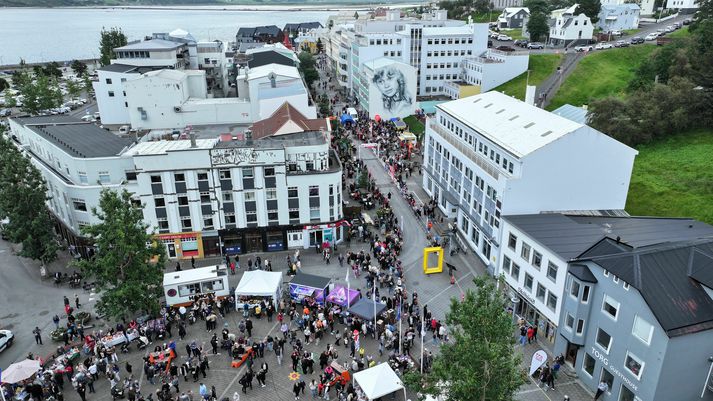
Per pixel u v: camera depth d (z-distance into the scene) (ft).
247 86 341.00
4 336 154.20
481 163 195.42
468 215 213.66
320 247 215.92
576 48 476.13
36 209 192.24
